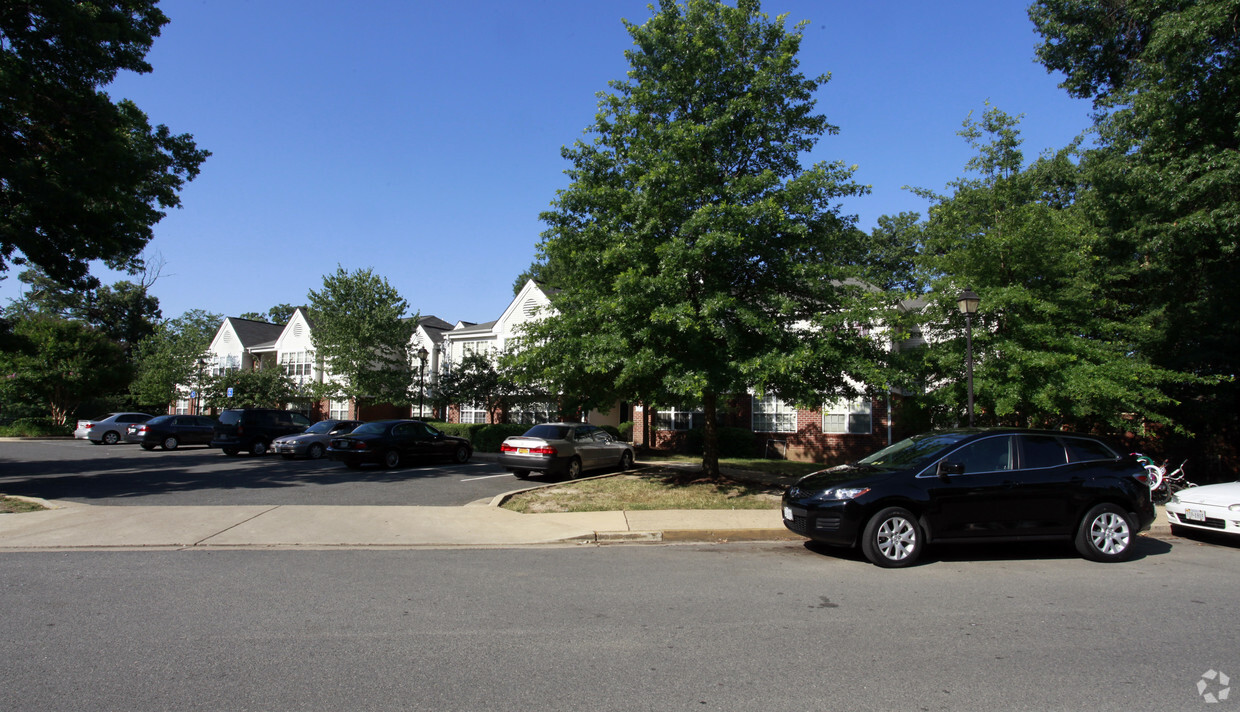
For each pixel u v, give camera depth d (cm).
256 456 2347
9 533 932
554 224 1321
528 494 1309
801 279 1233
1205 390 1540
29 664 451
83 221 1488
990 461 837
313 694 405
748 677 438
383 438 1873
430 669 448
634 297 1122
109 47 1567
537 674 440
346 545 905
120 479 1589
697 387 1093
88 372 3700
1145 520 848
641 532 966
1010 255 1293
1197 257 1511
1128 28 1778
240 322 4616
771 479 1574
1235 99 1370
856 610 598
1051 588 684
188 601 612
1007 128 1340
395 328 3192
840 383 1288
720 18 1295
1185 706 397
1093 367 1188
